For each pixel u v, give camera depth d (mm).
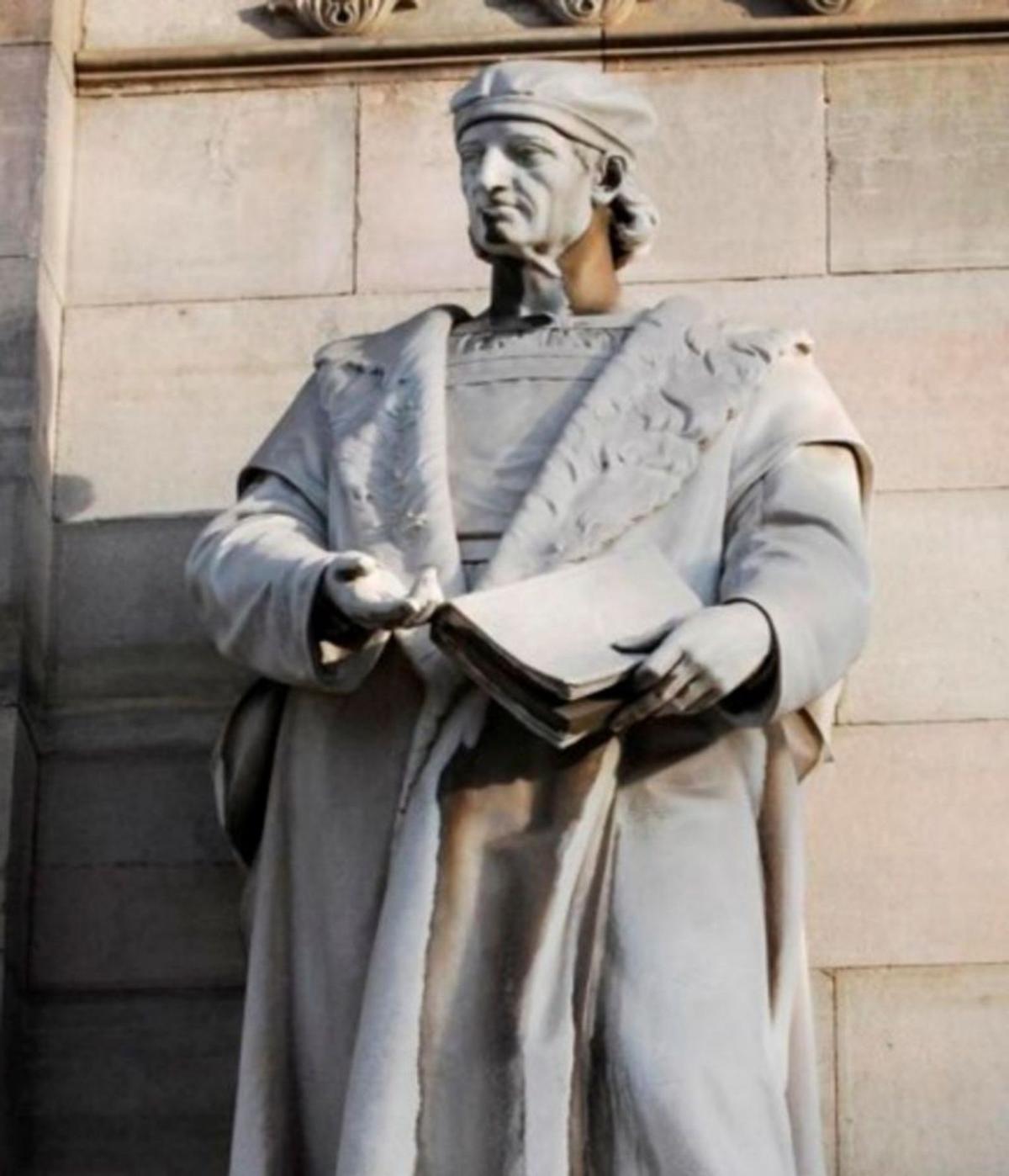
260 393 11273
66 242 11414
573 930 9664
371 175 11438
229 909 10805
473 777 9773
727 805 9836
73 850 10867
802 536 10000
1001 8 11477
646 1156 9484
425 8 11578
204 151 11484
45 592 11086
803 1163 9906
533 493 10055
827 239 11297
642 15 11531
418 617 9680
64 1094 10672
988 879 10688
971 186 11336
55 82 11422
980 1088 10516
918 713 10828
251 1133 9773
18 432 11023
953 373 11164
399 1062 9500
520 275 10469
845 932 10656
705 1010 9617
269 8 11609
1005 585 10953
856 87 11438
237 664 10617
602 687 9602
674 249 11305
